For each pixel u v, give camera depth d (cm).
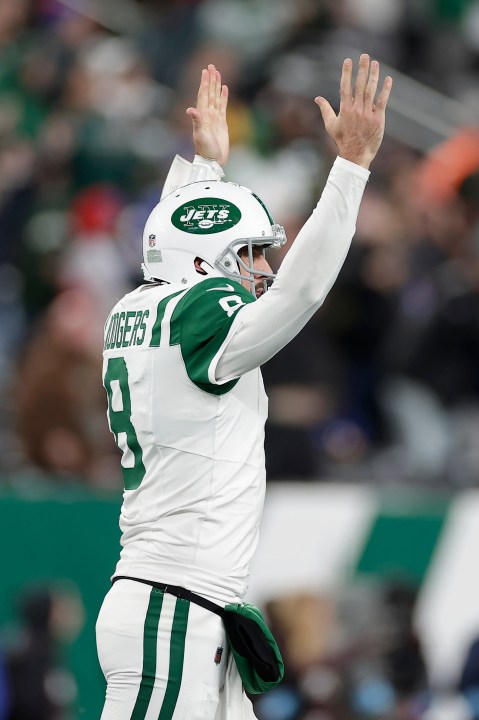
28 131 3509
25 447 2520
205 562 1288
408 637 2142
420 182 3172
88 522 2166
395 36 3734
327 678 2100
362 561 2173
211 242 1352
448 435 2783
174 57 3625
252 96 3531
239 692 1317
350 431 2705
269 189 3078
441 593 2173
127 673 1284
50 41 3681
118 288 3033
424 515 2192
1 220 3241
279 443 2527
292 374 2627
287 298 1252
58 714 2092
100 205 3181
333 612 2144
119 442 1356
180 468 1302
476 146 3253
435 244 3042
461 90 3691
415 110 3356
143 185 3253
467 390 2862
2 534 2159
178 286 1349
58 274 3058
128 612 1289
